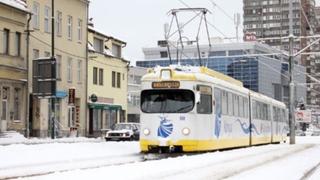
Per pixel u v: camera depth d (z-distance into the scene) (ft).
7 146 83.82
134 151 91.45
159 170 55.98
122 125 167.12
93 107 207.21
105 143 101.19
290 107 153.48
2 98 157.28
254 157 83.41
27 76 168.96
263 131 136.87
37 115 173.27
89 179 46.68
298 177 55.47
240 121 109.19
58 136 177.88
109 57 223.30
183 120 83.15
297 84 248.93
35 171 60.08
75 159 74.28
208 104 88.02
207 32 103.96
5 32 160.97
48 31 182.50
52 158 73.67
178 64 95.40
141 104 85.40
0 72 156.35
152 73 86.12
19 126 164.14
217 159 73.87
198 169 59.47
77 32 200.13
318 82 264.31
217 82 93.25
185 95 84.07
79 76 200.75
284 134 175.22
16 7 163.12
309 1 203.92
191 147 83.25
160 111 84.07
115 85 229.04
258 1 211.41
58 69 186.50
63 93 185.68
